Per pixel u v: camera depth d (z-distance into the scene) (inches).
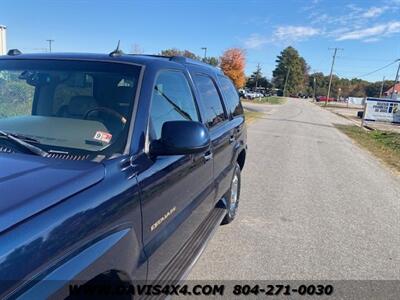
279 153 450.6
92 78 99.3
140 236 82.1
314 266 156.4
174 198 102.6
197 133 89.7
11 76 106.3
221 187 159.6
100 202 67.9
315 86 5812.0
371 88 5216.5
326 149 523.8
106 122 90.7
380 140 732.0
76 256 60.0
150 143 92.0
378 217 228.4
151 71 103.2
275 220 210.1
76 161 76.0
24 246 52.0
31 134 88.0
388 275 152.6
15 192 59.2
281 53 5654.5
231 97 202.4
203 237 129.3
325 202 253.6
